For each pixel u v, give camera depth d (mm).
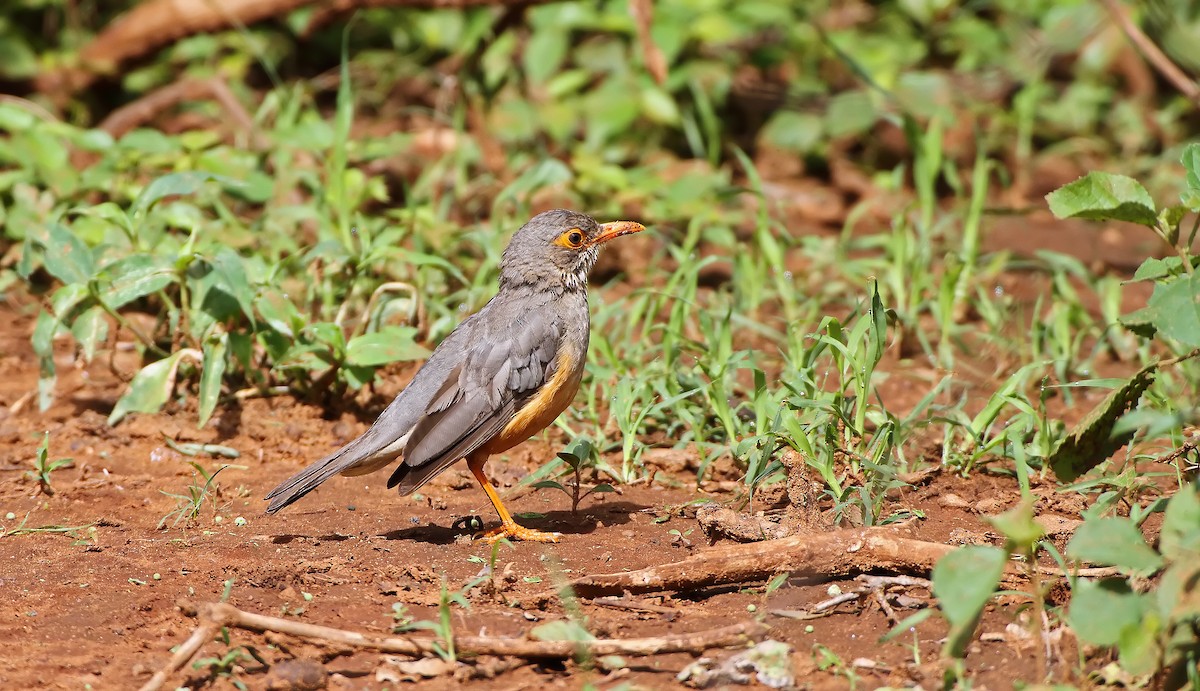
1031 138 21391
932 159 16359
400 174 18688
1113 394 8312
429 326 14297
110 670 7586
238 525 10227
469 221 17594
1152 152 20953
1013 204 19594
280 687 7426
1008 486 10688
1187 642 6812
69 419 12586
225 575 8969
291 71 21406
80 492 10914
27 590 8695
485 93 20203
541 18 20172
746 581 8766
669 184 18141
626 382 11547
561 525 10219
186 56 20422
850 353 10078
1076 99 21344
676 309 13219
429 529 10195
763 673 7469
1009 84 20859
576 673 7703
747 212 18734
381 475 11719
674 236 17359
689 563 8586
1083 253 17672
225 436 12320
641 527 10117
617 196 17406
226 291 12328
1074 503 10094
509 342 10312
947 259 15461
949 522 9852
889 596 8430
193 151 16422
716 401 11227
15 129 16328
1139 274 8906
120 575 8977
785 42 21344
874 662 7660
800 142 19312
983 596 6379
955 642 6695
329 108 20812
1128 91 21719
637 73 19938
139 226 13414
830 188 19891
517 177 18453
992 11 22547
